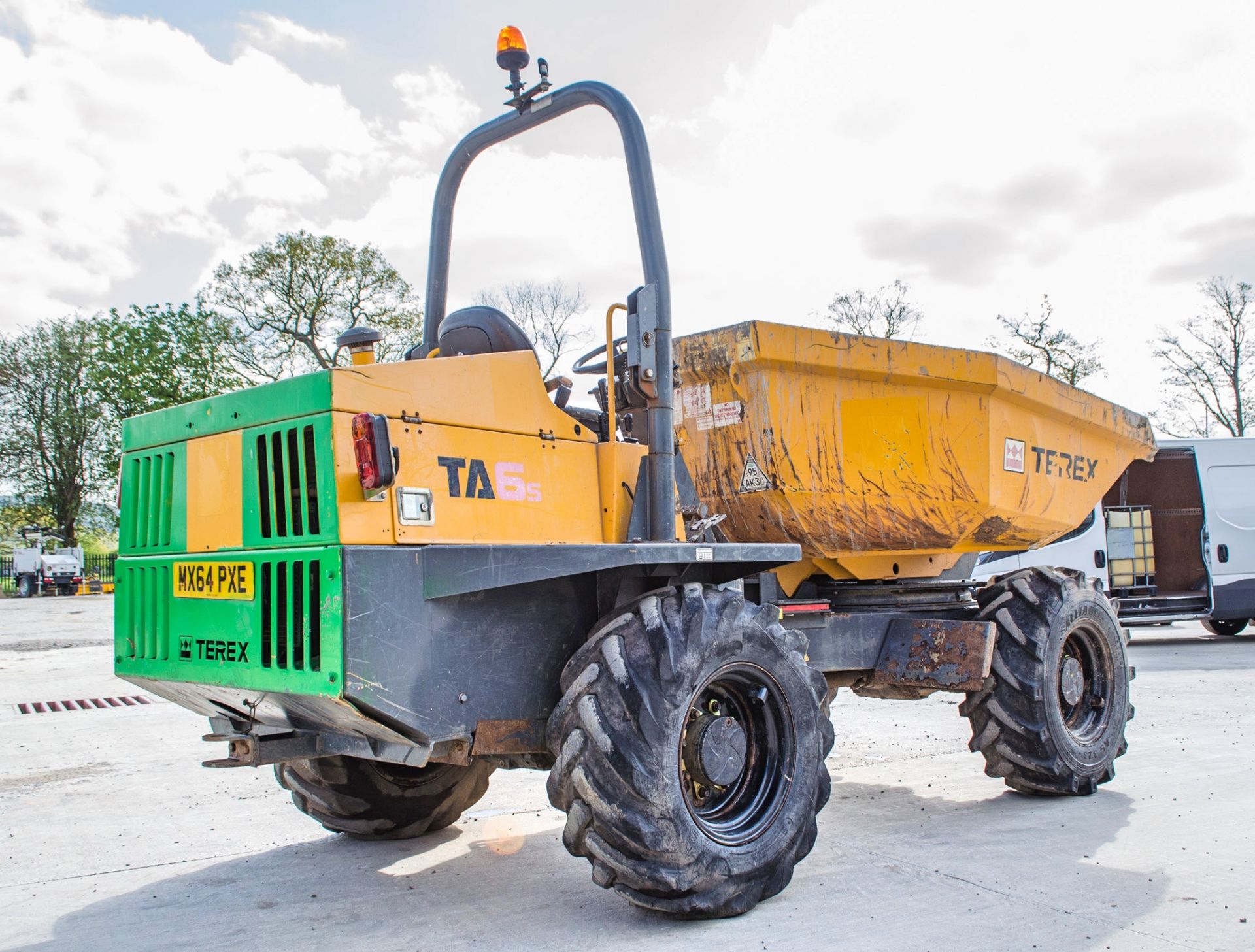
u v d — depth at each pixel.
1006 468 5.42
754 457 4.64
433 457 3.13
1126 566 12.92
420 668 3.02
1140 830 4.43
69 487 44.91
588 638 3.39
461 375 3.27
